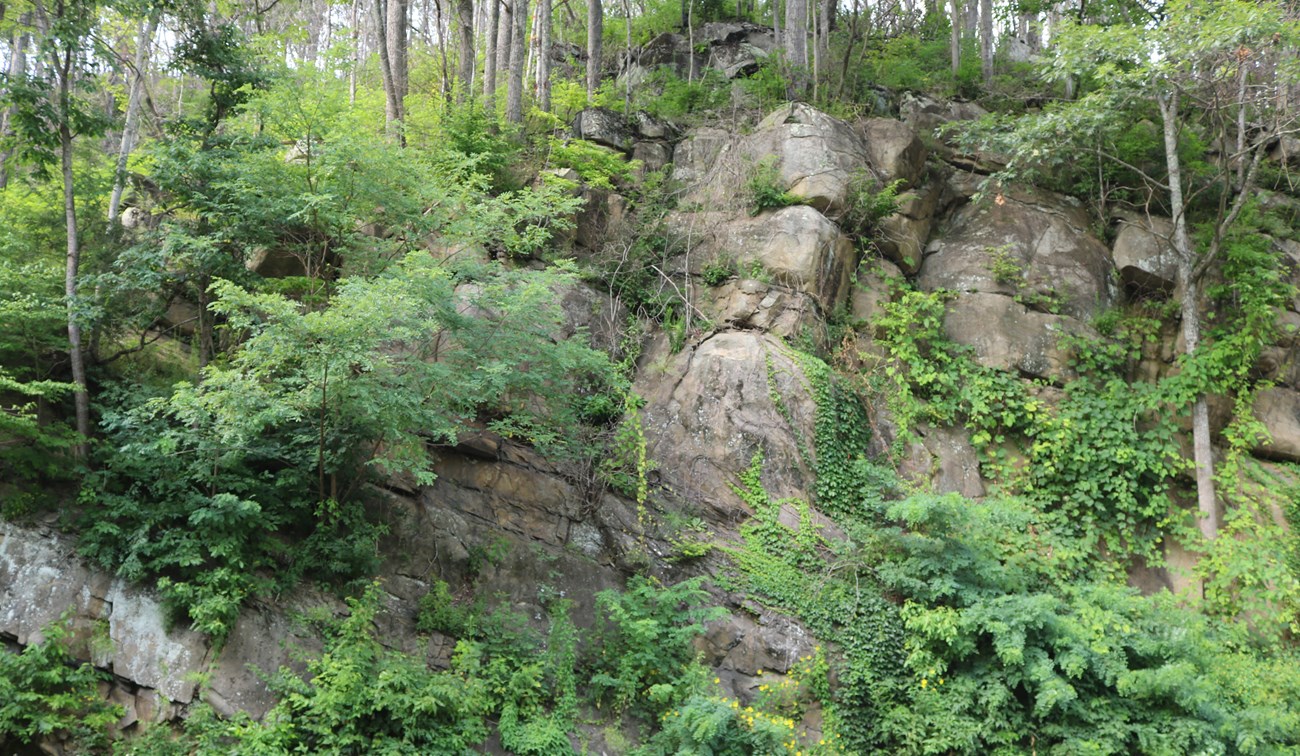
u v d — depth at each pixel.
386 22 19.02
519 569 10.91
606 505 11.84
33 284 10.37
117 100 17.67
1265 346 14.36
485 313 11.71
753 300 13.87
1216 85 13.53
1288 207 16.23
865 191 14.86
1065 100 17.86
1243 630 11.50
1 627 8.58
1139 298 15.23
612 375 12.27
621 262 14.39
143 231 12.38
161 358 11.52
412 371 9.88
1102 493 13.30
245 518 9.45
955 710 10.04
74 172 11.96
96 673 8.61
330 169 10.63
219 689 8.69
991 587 11.06
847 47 18.98
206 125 11.79
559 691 9.81
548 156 15.27
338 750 8.27
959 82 19.48
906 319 14.23
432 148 14.62
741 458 12.30
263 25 18.31
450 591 10.50
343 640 9.01
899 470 13.14
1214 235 14.09
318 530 9.88
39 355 10.55
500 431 11.41
